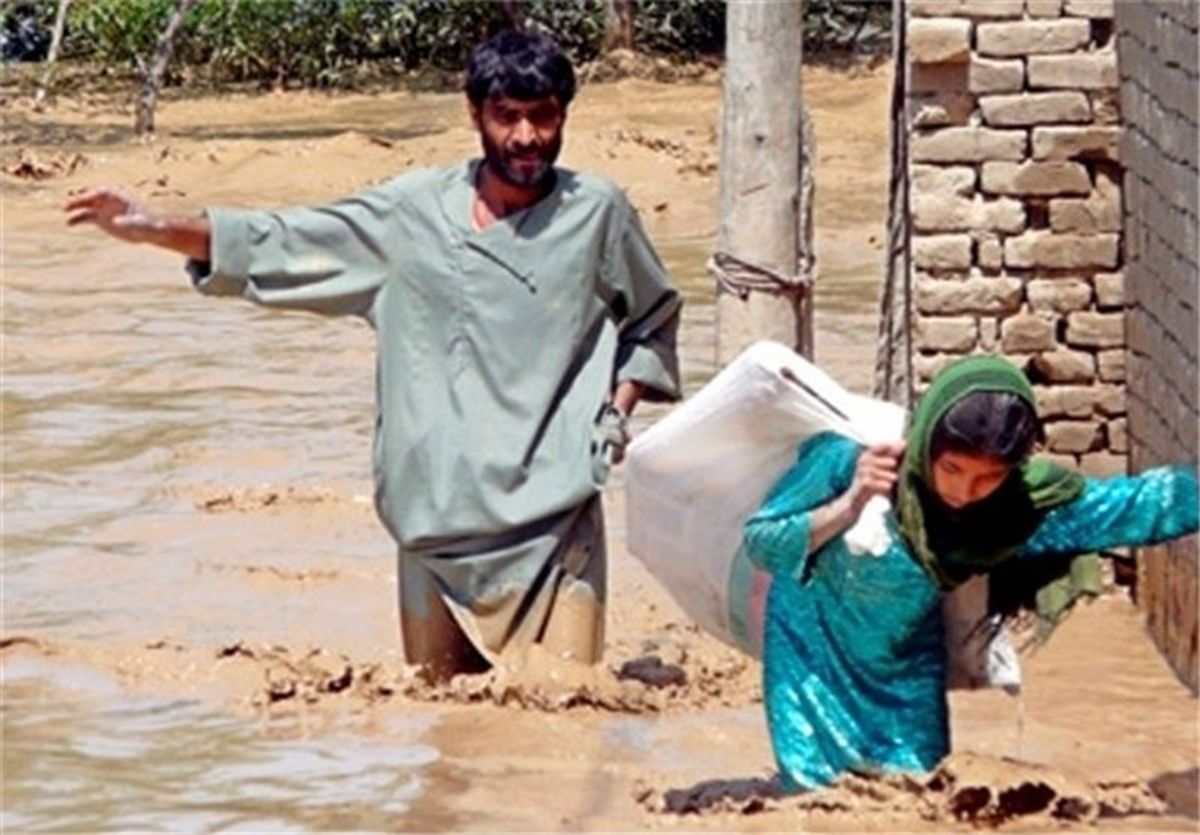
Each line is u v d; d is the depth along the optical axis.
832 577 8.46
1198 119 10.59
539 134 10.45
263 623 12.14
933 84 12.44
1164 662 11.28
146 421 17.00
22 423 16.94
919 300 12.53
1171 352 11.30
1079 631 11.79
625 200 10.69
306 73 39.12
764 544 8.41
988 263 12.51
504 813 9.12
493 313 10.54
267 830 9.08
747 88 12.11
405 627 10.88
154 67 32.97
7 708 10.62
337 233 10.59
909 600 8.38
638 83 36.97
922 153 12.48
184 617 12.24
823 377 8.55
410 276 10.59
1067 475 8.17
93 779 9.69
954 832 8.36
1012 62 12.40
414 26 39.88
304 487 15.08
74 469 15.66
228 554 13.55
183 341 19.81
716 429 8.67
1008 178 12.47
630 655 11.34
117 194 10.39
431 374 10.62
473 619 10.65
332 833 9.01
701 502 8.91
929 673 8.62
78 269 23.05
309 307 10.62
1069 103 12.41
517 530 10.55
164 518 14.38
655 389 10.76
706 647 11.54
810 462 8.50
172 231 10.44
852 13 40.09
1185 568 10.95
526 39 10.49
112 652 11.37
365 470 15.61
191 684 10.92
